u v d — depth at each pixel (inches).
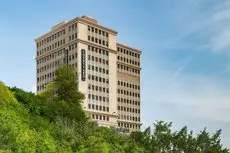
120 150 2664.9
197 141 4178.2
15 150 1802.4
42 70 7785.4
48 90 4057.6
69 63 7116.1
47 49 7696.9
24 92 2842.0
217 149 4284.0
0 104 2502.5
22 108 2635.3
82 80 6914.4
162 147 3841.0
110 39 7529.5
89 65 7091.5
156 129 3907.5
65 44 7234.3
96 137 2536.9
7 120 2165.4
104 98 7253.9
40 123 2432.3
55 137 2304.4
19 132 2041.1
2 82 2608.3
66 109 2888.8
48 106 2802.7
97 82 7180.1
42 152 1975.9
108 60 7445.9
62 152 2092.8
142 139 3663.9
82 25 7101.4
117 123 7534.5
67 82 3969.0
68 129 2450.8
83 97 4082.2
